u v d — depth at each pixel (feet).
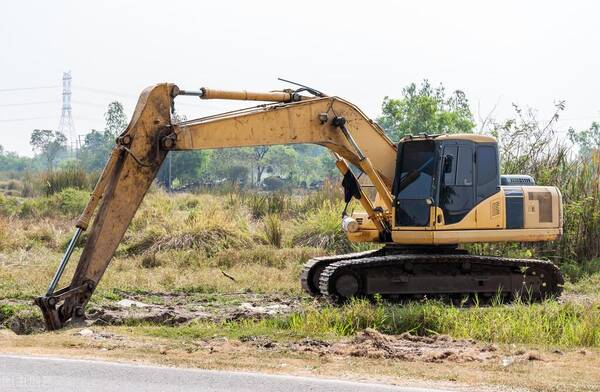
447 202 75.56
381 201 81.20
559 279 80.28
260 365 44.06
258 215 140.36
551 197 79.41
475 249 96.17
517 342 55.36
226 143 68.03
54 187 170.30
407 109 233.96
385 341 52.39
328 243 113.50
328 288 73.87
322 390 38.40
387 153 78.18
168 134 64.64
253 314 64.69
